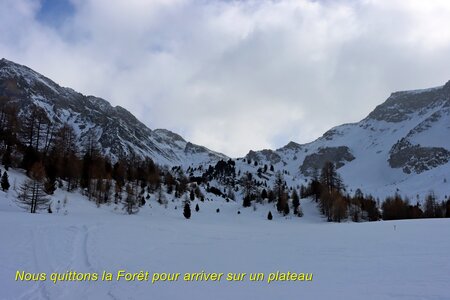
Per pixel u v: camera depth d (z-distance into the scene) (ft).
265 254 93.91
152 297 52.85
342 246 106.11
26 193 210.59
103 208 272.10
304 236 141.79
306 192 512.22
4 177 228.84
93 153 384.88
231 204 479.41
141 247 100.42
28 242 90.53
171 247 104.83
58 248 85.92
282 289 57.21
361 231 156.35
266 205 443.32
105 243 100.94
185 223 219.41
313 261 81.71
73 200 264.52
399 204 416.46
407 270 67.21
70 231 116.67
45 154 316.60
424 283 56.85
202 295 54.19
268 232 166.91
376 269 69.46
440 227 157.58
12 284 55.88
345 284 58.59
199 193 521.65
